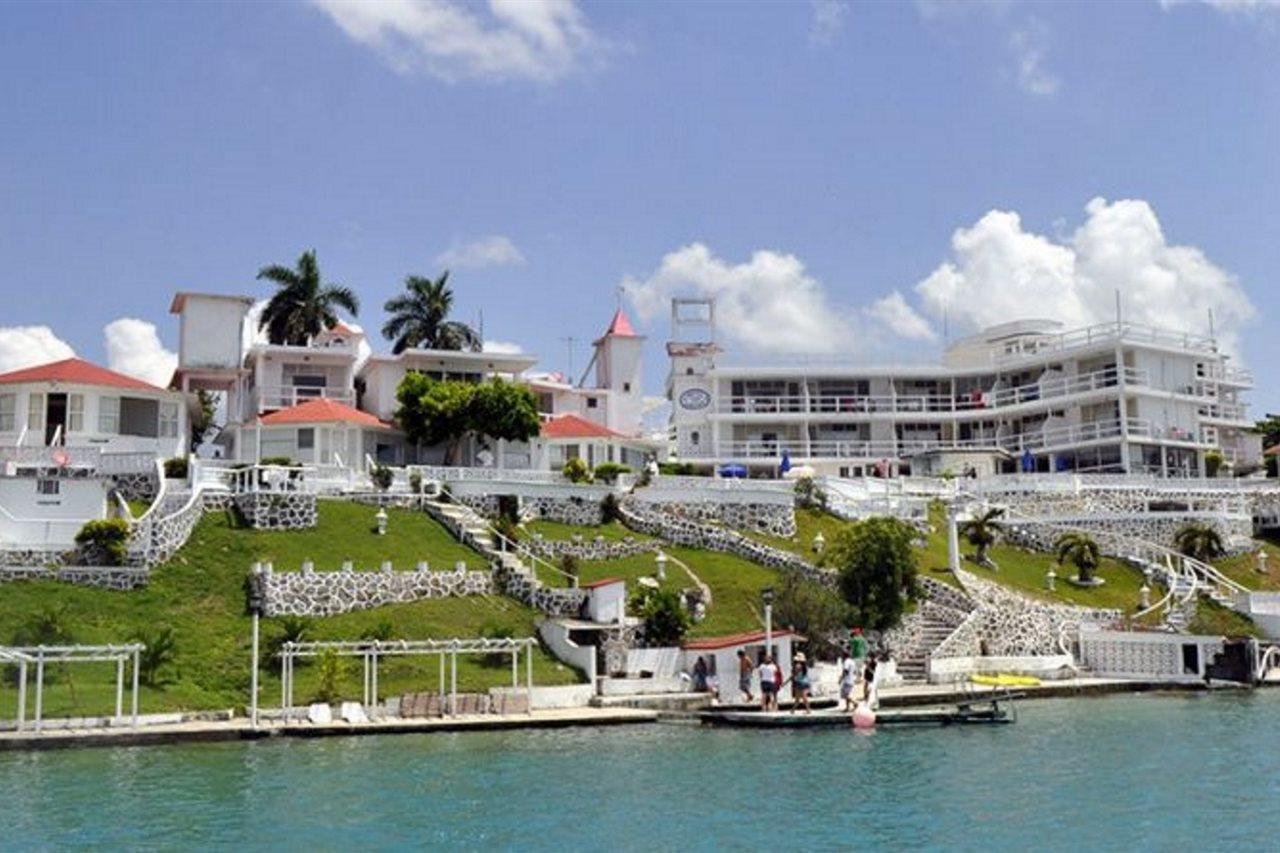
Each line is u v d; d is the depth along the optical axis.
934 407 108.12
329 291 96.56
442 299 100.56
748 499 66.31
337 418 73.62
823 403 106.44
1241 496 86.94
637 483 66.88
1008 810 28.58
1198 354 103.31
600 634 49.09
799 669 44.94
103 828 26.06
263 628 46.00
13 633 42.19
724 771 33.31
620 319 108.62
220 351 78.81
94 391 66.69
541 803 29.05
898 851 24.91
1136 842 25.66
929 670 53.56
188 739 36.81
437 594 51.06
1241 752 36.75
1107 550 74.69
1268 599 66.88
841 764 34.66
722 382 106.62
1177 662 57.00
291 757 34.69
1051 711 47.69
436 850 24.86
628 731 40.84
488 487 61.03
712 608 54.75
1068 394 101.62
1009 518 77.56
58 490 49.66
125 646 38.31
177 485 55.22
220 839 25.39
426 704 41.25
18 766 32.78
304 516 54.81
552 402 92.50
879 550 55.47
